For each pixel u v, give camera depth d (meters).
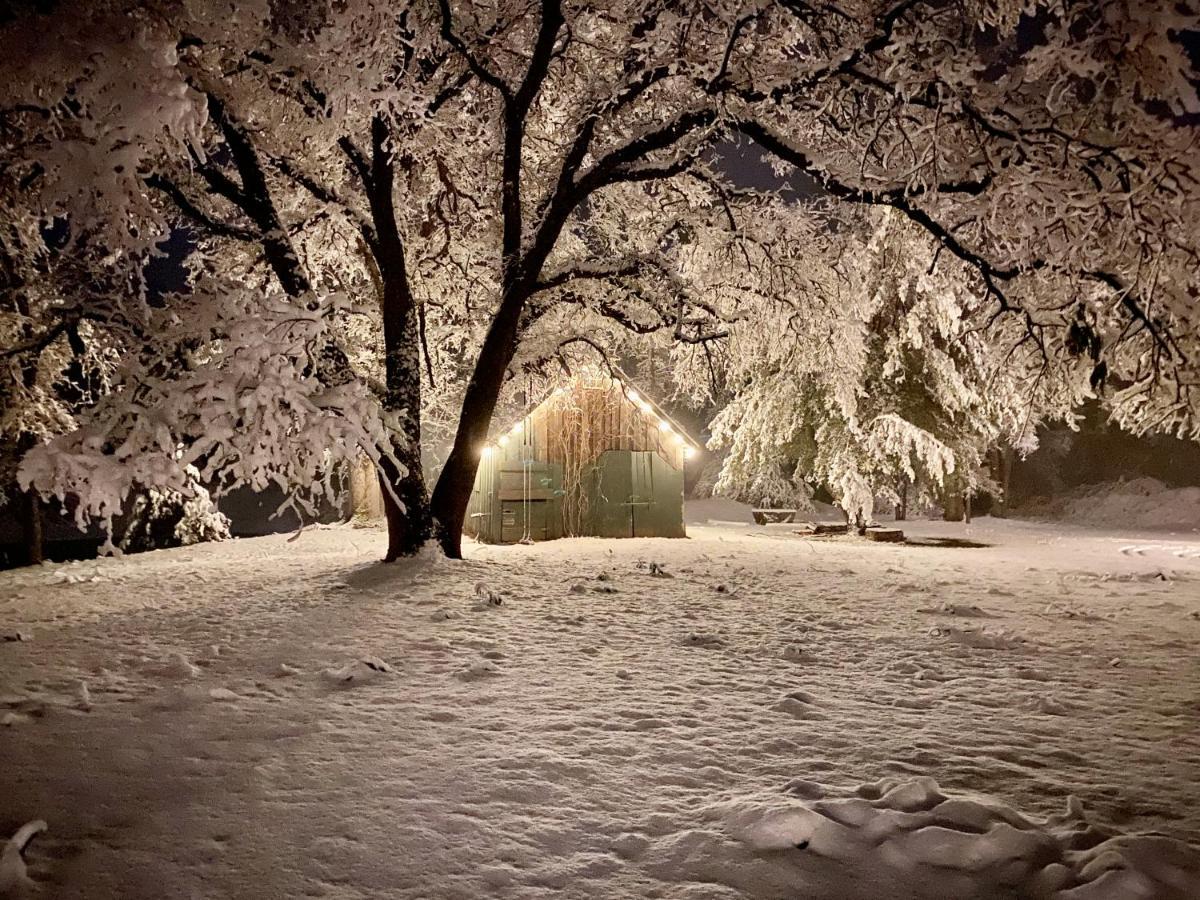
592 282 15.25
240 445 6.91
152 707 6.27
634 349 18.48
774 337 16.25
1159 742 5.73
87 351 15.12
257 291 7.89
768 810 4.41
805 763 5.24
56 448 6.25
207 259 15.78
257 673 7.29
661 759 5.29
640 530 22.06
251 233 12.67
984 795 4.75
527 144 16.20
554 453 21.52
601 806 4.61
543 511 21.33
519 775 4.98
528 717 6.07
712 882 3.88
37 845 4.08
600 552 17.52
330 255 16.19
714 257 15.64
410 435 13.64
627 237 17.31
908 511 37.53
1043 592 12.85
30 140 7.06
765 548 19.30
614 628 9.36
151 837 4.19
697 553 17.67
